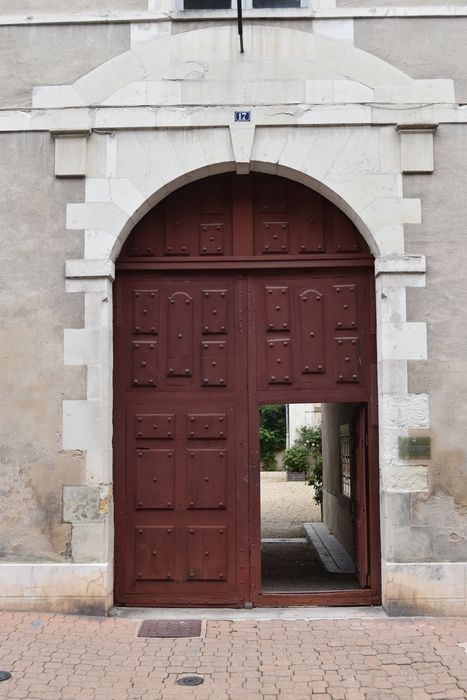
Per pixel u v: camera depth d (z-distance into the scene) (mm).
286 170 6301
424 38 6332
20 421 6051
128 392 6363
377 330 6270
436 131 6246
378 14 6328
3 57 6391
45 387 6070
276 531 10734
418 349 6059
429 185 6203
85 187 6230
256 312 6453
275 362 6391
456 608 5859
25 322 6137
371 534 6254
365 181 6203
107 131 6266
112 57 6348
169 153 6254
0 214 6238
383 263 6109
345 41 6324
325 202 6516
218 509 6281
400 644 5289
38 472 6004
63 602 5883
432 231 6156
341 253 6441
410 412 6020
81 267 6129
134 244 6473
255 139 6250
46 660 4984
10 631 5477
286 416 21938
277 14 6316
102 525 5941
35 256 6184
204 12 6344
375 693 4535
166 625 5711
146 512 6281
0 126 6289
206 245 6480
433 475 5969
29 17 6387
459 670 4848
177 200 6527
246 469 6305
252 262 6434
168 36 6348
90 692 4535
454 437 6000
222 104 6266
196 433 6332
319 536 9695
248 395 6363
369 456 6293
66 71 6348
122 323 6418
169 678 4742
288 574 7523
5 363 6109
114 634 5488
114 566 6191
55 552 5938
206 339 6430
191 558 6242
